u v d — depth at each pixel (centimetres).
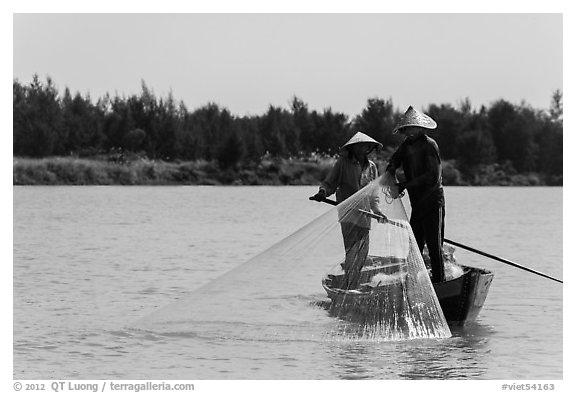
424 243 1748
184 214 4428
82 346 1543
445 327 1627
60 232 3388
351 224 1700
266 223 3903
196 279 2223
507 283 2205
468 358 1491
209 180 8450
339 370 1416
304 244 1709
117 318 1734
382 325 1611
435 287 1677
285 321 1614
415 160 1716
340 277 1670
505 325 1717
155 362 1456
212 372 1407
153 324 1645
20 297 1955
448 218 4291
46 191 6544
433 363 1461
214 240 3159
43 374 1405
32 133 8338
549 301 1958
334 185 1878
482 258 2706
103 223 3822
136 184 8188
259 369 1416
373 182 1720
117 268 2405
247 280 1691
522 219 4219
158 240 3142
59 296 1966
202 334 1583
